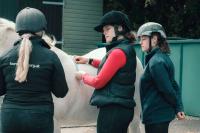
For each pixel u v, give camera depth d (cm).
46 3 1703
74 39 1786
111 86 507
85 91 582
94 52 630
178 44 1280
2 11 1591
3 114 431
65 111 571
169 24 1842
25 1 1638
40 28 442
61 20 1752
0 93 448
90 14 1822
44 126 429
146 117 541
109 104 502
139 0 1855
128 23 523
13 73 430
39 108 427
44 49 440
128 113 509
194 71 1246
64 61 577
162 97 538
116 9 1866
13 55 436
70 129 936
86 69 593
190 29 1817
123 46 511
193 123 1130
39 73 430
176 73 1284
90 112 593
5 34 552
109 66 501
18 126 426
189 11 1783
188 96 1259
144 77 545
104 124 506
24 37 436
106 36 524
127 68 509
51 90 444
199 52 1234
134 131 627
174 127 1069
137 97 616
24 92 427
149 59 549
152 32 545
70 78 571
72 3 1773
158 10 1847
